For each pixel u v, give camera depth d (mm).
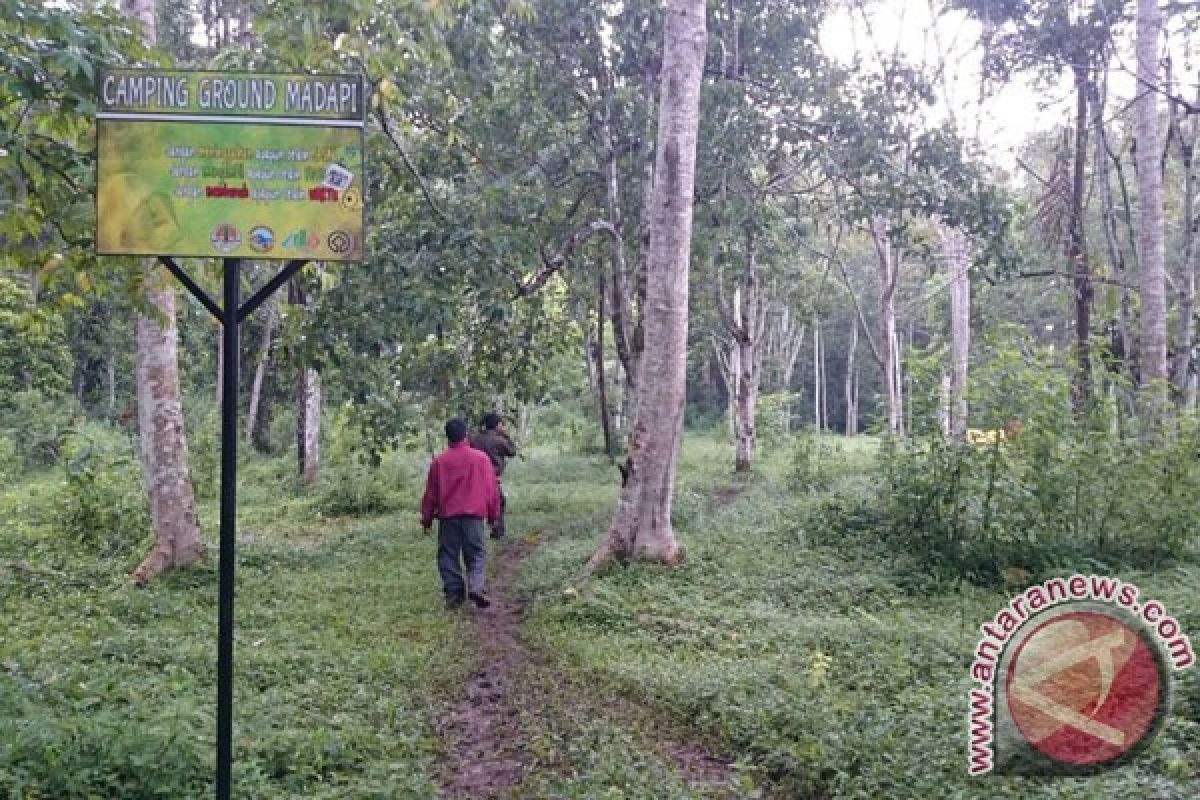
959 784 4754
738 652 7453
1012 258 14484
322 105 4363
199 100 4324
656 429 10625
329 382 12945
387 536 13523
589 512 15945
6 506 14477
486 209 11758
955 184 14664
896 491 10812
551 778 5285
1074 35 14789
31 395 23172
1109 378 10906
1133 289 14969
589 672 7156
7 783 4375
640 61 14492
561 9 13867
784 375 37938
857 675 6598
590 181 15727
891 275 20359
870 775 4926
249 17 17500
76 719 5043
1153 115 12859
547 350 15164
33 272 7125
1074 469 10039
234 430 4359
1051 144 20281
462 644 8070
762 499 15898
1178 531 9867
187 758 4797
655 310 10680
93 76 5609
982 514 10242
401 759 5512
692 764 5547
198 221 4316
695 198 14844
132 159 4297
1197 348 15484
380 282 10992
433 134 12516
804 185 24891
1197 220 14523
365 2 7551
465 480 9414
